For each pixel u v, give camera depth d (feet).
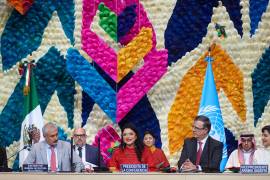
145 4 58.13
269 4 57.98
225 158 53.93
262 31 58.03
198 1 58.13
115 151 48.80
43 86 58.03
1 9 58.03
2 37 58.13
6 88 58.03
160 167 46.93
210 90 55.93
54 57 57.98
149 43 57.93
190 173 40.78
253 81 58.03
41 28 58.08
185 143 46.16
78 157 46.26
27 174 40.22
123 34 58.13
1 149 48.62
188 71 58.13
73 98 58.18
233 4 58.13
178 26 58.13
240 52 58.13
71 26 58.13
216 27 58.13
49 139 46.03
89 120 58.03
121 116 57.77
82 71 57.88
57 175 40.24
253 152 50.49
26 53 57.98
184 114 58.03
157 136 57.82
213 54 57.98
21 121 57.67
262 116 57.93
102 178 40.37
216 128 54.95
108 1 58.23
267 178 40.34
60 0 58.23
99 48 58.03
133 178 40.40
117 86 58.08
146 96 58.03
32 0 57.98
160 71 57.88
